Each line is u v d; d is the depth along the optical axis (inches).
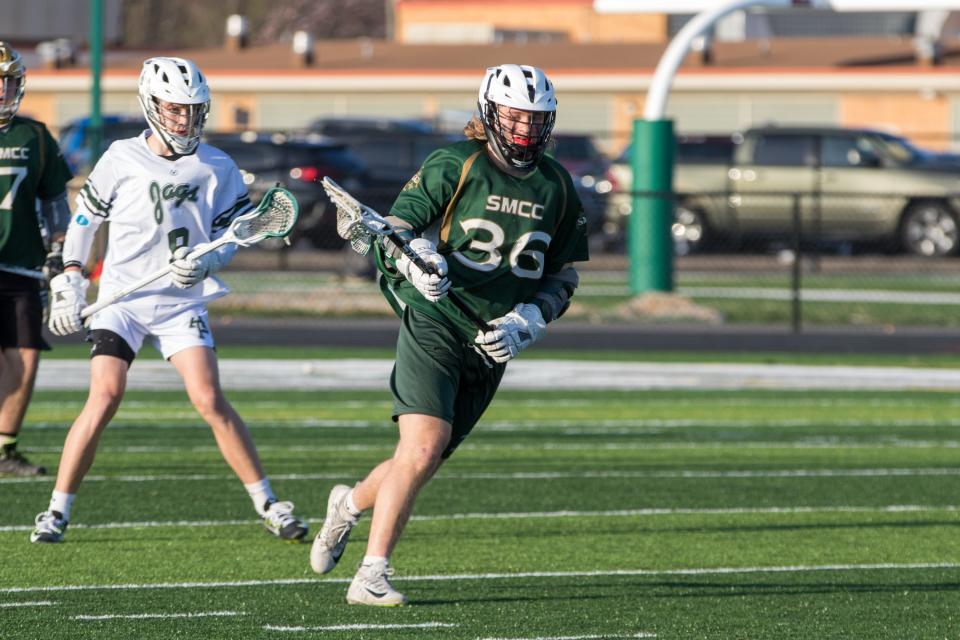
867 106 5689.0
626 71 5777.6
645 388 2087.8
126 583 962.7
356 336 2450.8
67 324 1023.0
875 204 3769.7
